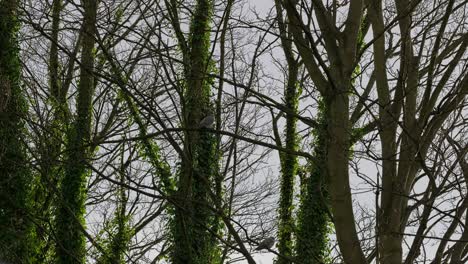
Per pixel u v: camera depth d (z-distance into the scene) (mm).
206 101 17125
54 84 20516
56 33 17797
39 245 17719
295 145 19891
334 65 8984
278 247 18984
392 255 8320
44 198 18188
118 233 18766
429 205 8281
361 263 8391
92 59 18312
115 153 19328
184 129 8594
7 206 16578
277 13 10812
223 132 8531
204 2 17812
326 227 18078
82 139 18453
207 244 17562
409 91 8617
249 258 8242
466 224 8977
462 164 9039
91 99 19312
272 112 12766
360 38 13852
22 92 17266
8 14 16953
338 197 8578
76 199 18156
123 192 19797
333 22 9422
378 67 9297
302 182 18328
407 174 8617
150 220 20953
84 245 18188
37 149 15695
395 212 8469
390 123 8883
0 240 16469
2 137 16172
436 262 8344
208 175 17281
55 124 18766
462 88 8797
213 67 17578
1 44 17312
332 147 8711
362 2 9211
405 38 9016
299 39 9211
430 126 8781
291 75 19391
